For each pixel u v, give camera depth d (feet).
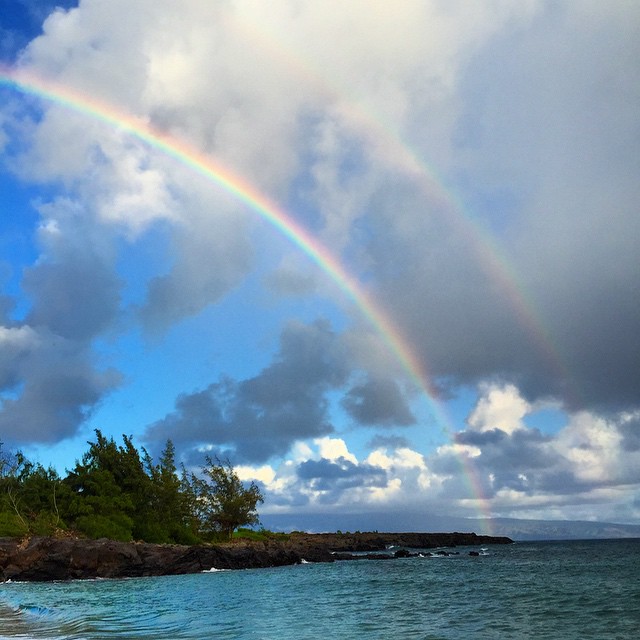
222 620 136.05
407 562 419.74
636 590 187.93
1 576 260.01
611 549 623.36
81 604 169.78
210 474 485.97
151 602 176.65
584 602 160.04
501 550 651.25
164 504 408.26
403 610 154.10
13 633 116.06
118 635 113.39
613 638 104.78
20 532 311.27
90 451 398.21
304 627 124.47
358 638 108.99
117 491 379.76
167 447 450.71
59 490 364.17
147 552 308.40
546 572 287.07
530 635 109.91
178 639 106.73
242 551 362.12
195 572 317.42
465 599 177.58
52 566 267.80
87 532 339.77
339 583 246.06
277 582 252.83
